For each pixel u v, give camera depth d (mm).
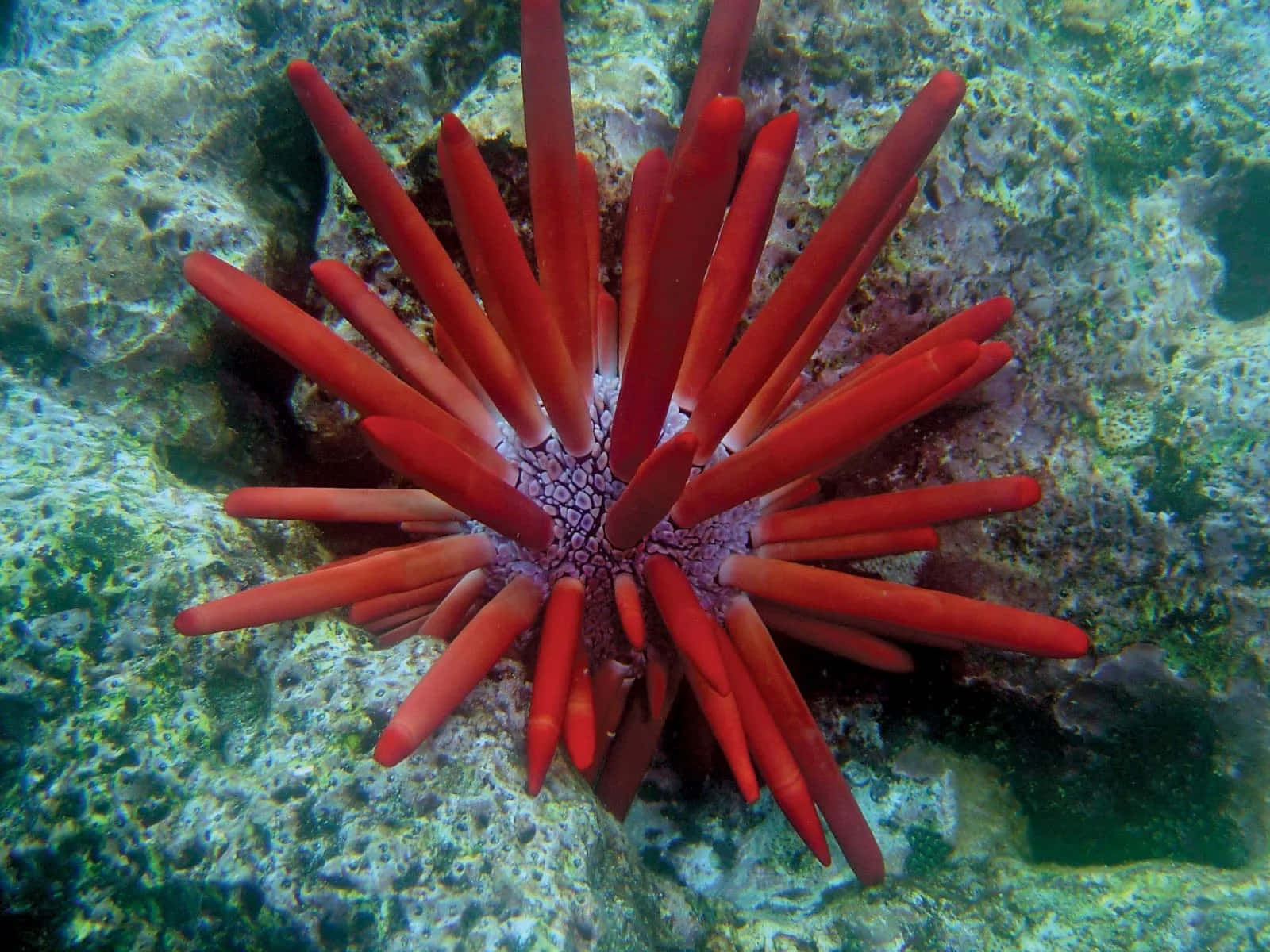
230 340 255
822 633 231
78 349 240
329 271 190
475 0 266
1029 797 289
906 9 250
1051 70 282
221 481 266
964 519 189
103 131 247
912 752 296
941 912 236
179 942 184
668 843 293
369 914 179
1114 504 259
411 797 191
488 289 201
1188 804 263
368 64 265
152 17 264
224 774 191
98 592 196
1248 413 252
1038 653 179
